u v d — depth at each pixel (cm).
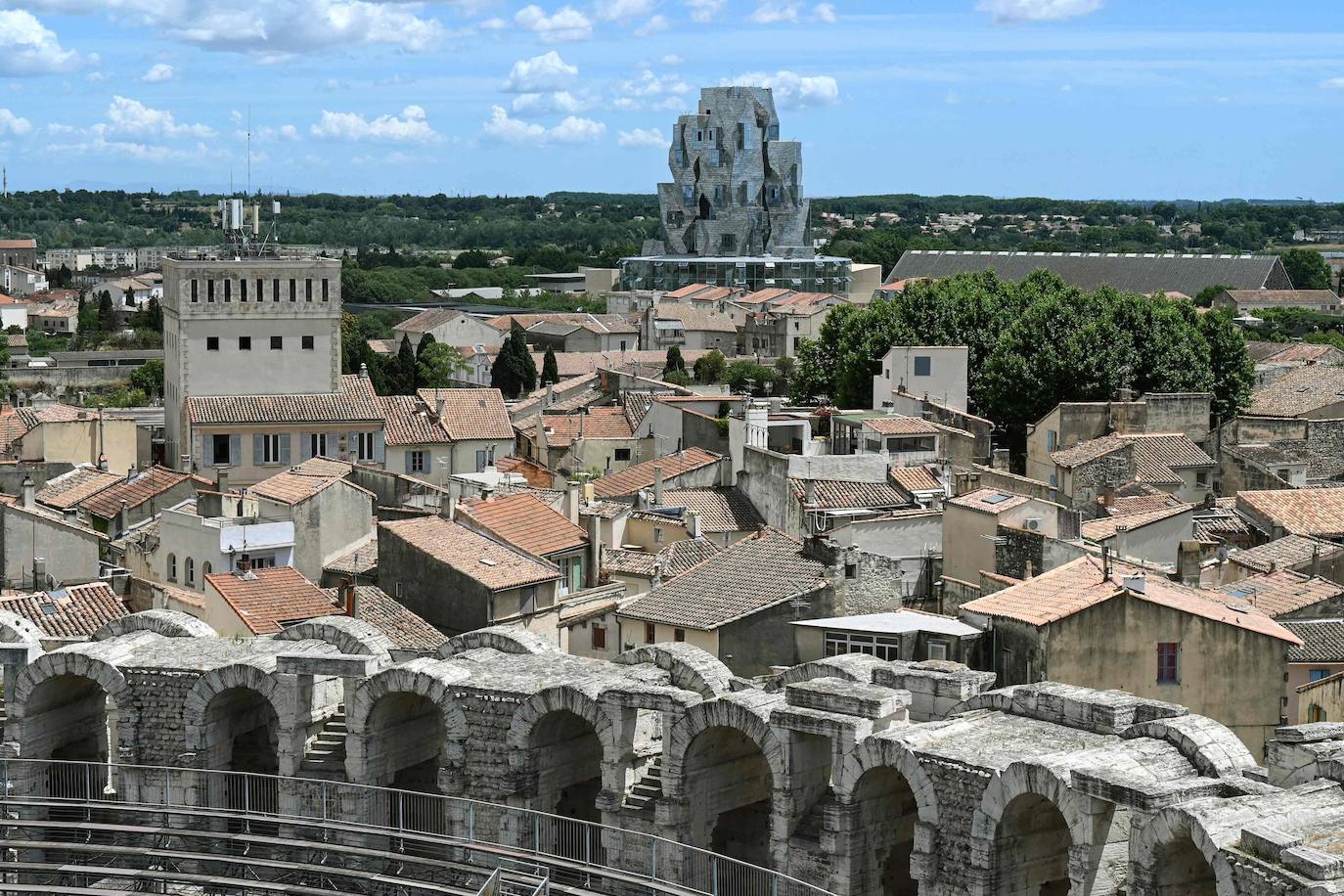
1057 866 7256
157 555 12912
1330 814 6228
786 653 10606
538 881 7888
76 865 8350
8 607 10825
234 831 8788
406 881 8000
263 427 17712
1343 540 13838
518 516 13088
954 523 12250
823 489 14138
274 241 19950
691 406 19125
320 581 12812
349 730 8650
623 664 8594
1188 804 6291
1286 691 9569
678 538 13875
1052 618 9212
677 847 7994
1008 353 19862
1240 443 18012
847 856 7556
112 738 9831
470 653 8919
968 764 7081
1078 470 15888
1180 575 11250
